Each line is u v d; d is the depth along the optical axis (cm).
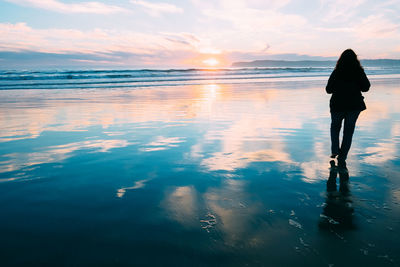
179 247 176
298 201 242
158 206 235
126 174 315
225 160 368
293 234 189
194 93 1420
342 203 237
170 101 1094
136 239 185
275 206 232
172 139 491
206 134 531
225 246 176
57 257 166
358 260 161
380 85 1806
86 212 225
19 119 700
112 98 1198
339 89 368
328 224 202
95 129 582
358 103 357
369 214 216
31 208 232
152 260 163
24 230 197
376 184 279
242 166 342
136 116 750
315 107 912
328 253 168
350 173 313
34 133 542
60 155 394
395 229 193
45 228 200
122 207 233
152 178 302
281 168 333
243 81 2438
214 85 1981
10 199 250
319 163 353
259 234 189
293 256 165
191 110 859
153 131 560
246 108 896
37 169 334
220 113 797
